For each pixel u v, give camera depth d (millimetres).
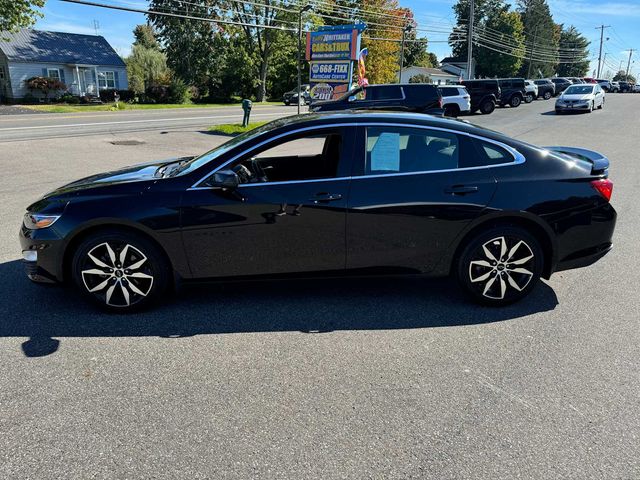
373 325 4004
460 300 4484
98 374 3295
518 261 4195
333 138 4809
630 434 2732
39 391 3102
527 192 4082
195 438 2688
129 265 4074
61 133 18594
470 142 4148
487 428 2783
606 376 3295
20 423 2803
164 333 3857
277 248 4051
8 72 39719
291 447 2623
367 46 59188
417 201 4020
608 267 5359
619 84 67500
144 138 17703
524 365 3428
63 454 2562
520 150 4191
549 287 4812
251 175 4379
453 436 2717
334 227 4023
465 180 4066
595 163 4254
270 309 4277
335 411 2924
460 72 79562
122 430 2750
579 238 4191
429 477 2424
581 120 24391
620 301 4480
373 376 3287
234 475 2426
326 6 55281
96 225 3963
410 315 4184
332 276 4184
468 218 4070
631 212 7664
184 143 16609
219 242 4016
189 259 4047
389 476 2426
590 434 2734
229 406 2963
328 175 4180
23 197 8516
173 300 4457
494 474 2443
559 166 4180
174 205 3947
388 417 2871
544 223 4102
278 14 48531
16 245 5961
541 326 4000
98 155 13609
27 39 42000
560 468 2484
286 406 2965
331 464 2504
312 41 22047
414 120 4184
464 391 3127
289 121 4352
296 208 3965
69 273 4172
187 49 51500
